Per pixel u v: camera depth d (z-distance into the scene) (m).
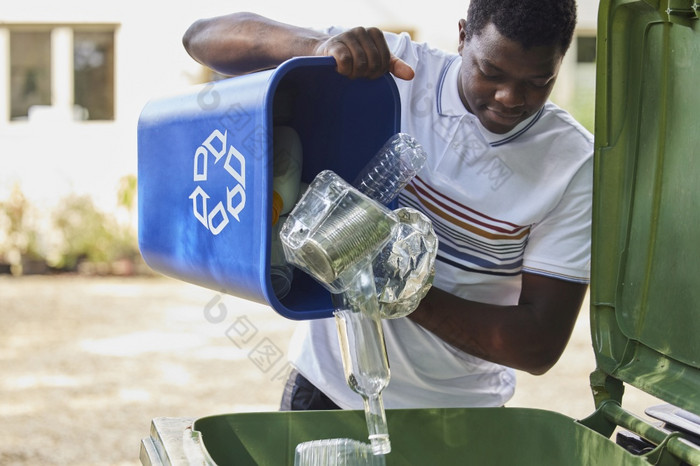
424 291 1.40
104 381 5.94
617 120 1.51
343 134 1.54
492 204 1.73
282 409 2.05
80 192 10.72
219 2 10.59
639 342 1.50
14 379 5.96
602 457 1.36
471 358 1.88
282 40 1.56
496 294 1.84
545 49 1.50
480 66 1.56
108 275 9.94
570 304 1.75
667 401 1.41
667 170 1.45
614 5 1.47
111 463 4.49
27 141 10.73
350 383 1.35
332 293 1.36
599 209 1.53
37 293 8.85
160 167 1.62
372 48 1.41
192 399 5.55
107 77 10.90
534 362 1.73
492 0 1.53
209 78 10.62
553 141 1.72
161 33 10.64
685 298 1.42
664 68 1.44
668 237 1.45
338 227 1.28
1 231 9.98
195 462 1.30
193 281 1.59
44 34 10.77
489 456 1.49
